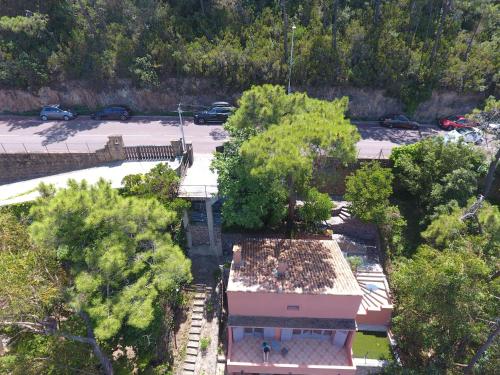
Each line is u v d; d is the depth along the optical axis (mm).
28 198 23625
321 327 18203
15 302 13758
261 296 17828
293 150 16812
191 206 23547
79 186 16703
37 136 33500
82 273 14633
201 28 40156
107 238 15703
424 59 37594
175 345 20859
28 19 36875
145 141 32438
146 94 39125
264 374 19484
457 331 17953
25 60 37344
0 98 38750
